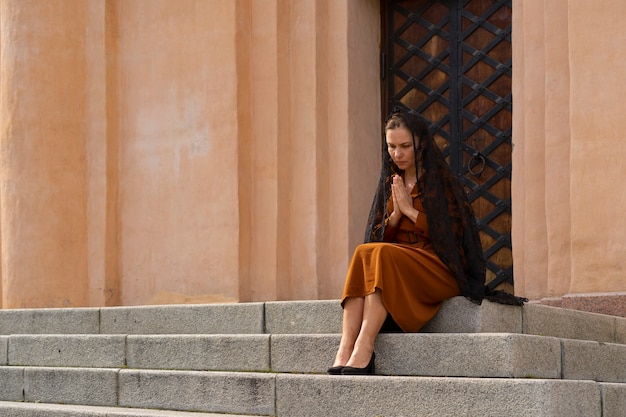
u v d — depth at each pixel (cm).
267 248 1038
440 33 1050
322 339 646
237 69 1052
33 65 1127
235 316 761
